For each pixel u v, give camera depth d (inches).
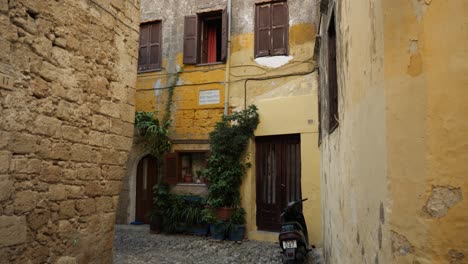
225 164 350.0
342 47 137.6
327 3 205.0
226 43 387.5
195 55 401.4
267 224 352.5
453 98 60.3
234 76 383.6
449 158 59.7
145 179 426.3
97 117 171.6
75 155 157.6
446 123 60.2
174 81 408.8
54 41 148.5
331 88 197.0
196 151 391.2
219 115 385.7
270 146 361.4
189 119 397.4
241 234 338.6
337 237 162.6
